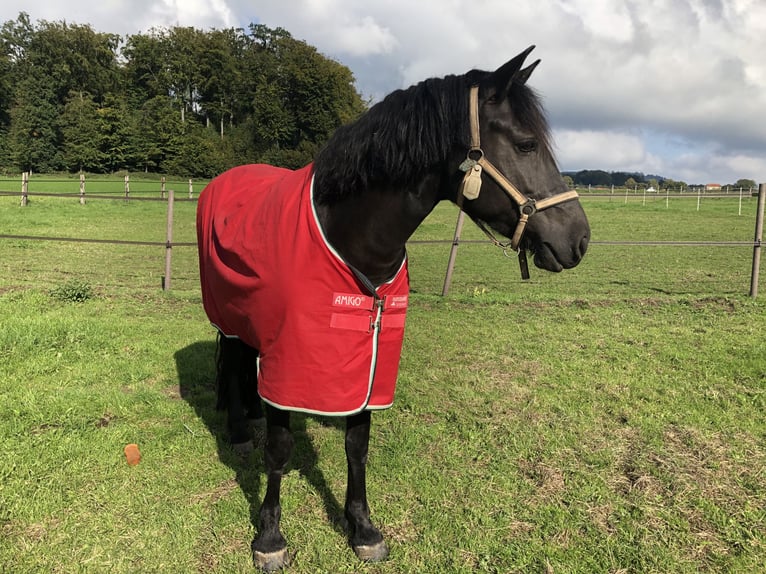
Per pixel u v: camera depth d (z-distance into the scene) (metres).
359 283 1.77
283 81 46.91
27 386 3.32
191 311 5.37
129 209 16.94
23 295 5.45
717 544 2.07
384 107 1.71
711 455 2.70
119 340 4.27
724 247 11.23
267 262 1.78
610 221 16.39
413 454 2.75
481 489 2.44
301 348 1.72
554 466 2.62
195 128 50.47
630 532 2.13
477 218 1.81
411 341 4.57
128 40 56.06
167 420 3.04
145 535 2.09
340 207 1.72
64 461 2.54
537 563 1.98
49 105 45.38
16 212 13.75
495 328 4.99
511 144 1.63
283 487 2.45
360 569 1.97
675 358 4.09
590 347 4.42
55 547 2.00
